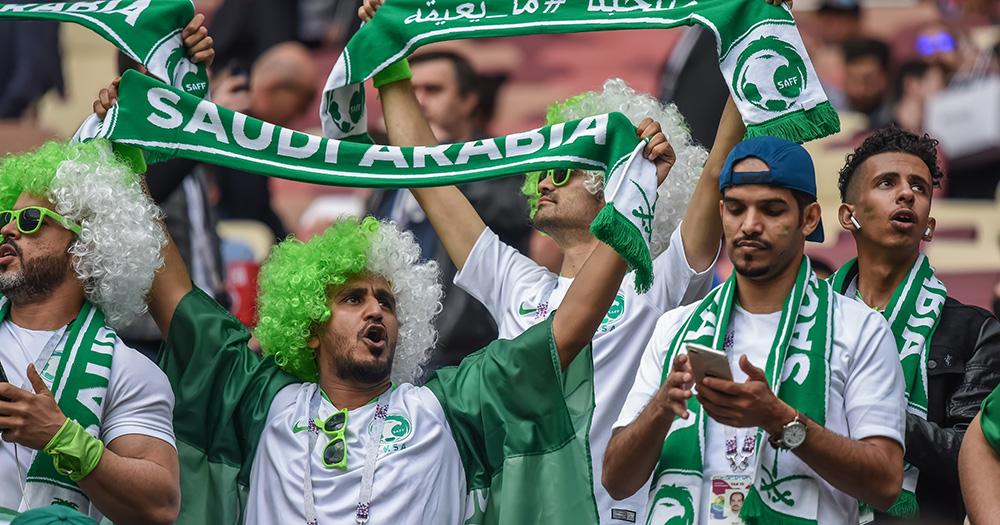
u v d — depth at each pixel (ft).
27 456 46.29
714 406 41.52
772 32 52.54
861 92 114.32
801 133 51.60
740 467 44.50
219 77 106.52
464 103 93.86
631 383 54.90
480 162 52.85
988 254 106.22
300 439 49.19
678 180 61.57
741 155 46.29
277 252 53.78
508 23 56.18
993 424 44.80
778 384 44.62
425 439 49.14
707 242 55.52
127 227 49.34
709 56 93.71
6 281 47.73
